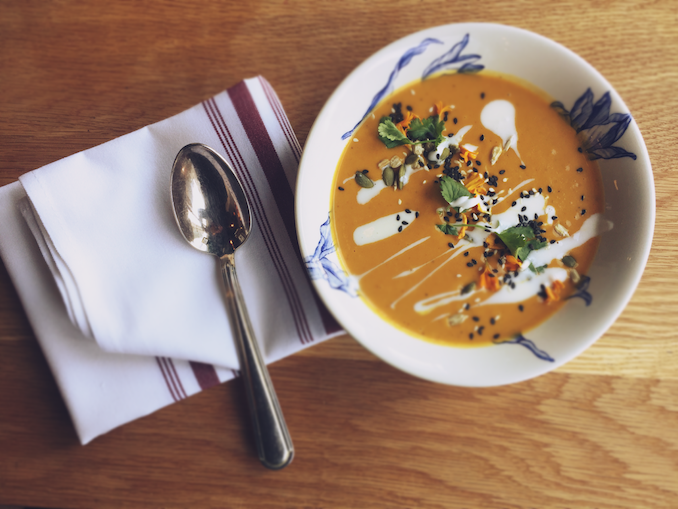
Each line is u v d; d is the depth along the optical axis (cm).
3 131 32
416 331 31
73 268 29
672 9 32
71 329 31
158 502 32
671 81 32
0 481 32
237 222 31
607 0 32
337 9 32
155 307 30
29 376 32
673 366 32
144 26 32
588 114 29
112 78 32
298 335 31
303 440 32
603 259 30
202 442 32
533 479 32
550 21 32
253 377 30
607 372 32
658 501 31
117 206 30
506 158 31
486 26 28
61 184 29
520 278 31
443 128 30
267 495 32
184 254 30
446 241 31
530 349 30
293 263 31
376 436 32
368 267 31
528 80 30
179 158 30
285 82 32
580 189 30
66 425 32
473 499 32
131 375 31
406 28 32
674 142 32
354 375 33
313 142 28
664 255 32
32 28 32
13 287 32
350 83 28
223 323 31
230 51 32
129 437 32
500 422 32
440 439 32
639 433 32
